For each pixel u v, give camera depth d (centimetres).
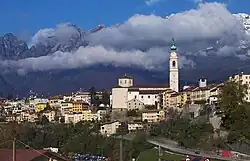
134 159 13862
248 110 15150
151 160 13688
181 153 14512
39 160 5147
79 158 15325
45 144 18225
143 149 15975
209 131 16400
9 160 4806
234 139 14275
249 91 19350
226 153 13625
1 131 13125
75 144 18325
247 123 14488
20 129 17525
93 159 15562
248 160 12300
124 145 15788
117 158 13938
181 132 18362
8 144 7988
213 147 14812
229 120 15362
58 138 19688
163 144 17275
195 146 15788
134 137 18662
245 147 13500
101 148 17238
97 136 19450
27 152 5184
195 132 16762
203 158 12825
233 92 15562
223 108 15638
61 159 5600
